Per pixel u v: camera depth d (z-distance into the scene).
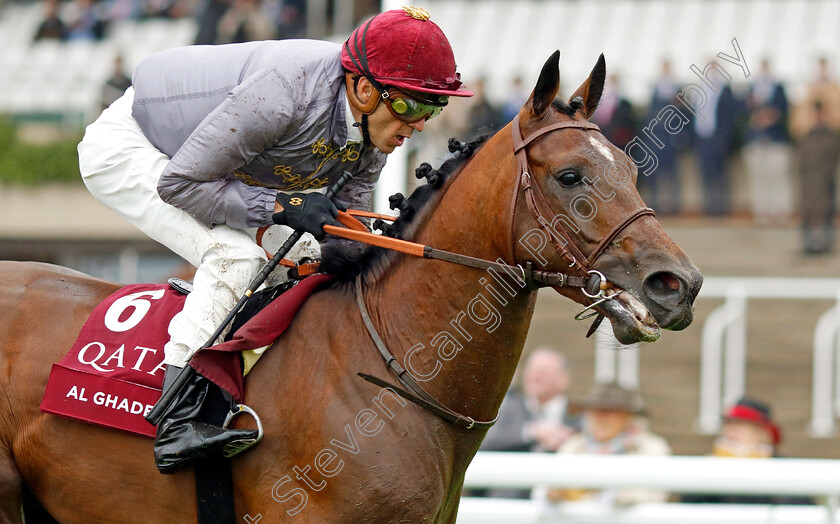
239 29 19.25
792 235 19.95
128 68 24.27
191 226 4.50
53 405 4.41
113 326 4.55
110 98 21.16
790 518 6.22
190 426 4.19
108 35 25.38
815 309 17.67
